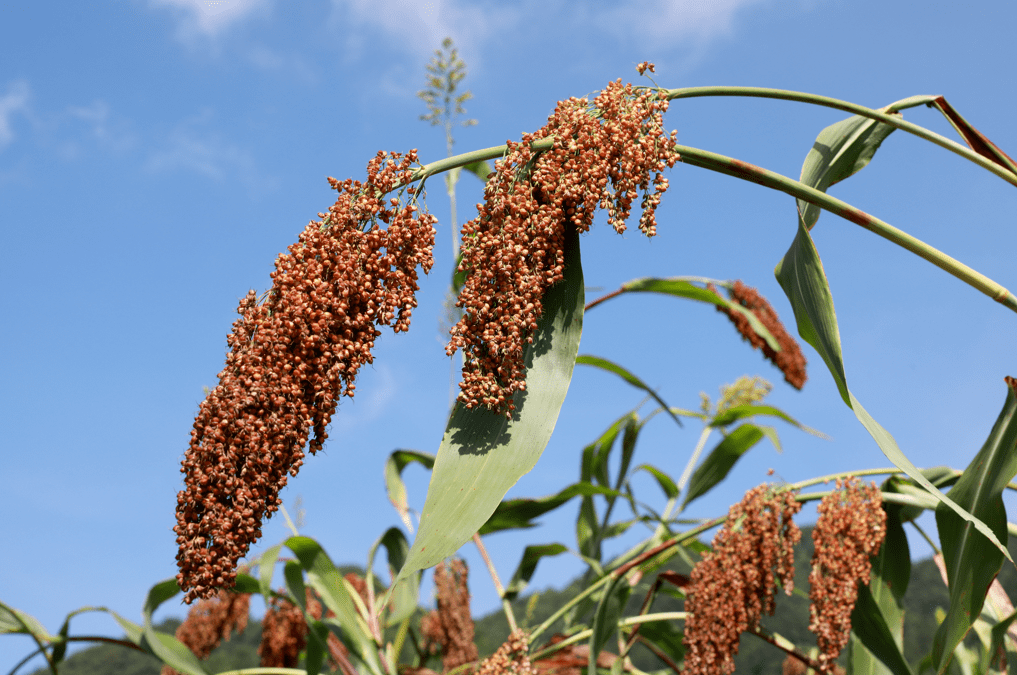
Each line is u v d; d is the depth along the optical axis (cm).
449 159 106
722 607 129
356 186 104
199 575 96
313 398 100
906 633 308
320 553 148
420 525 105
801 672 195
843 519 130
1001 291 110
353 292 101
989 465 118
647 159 107
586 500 200
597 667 152
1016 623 139
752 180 111
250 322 101
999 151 123
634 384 179
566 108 108
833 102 117
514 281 106
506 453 106
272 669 153
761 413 176
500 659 131
